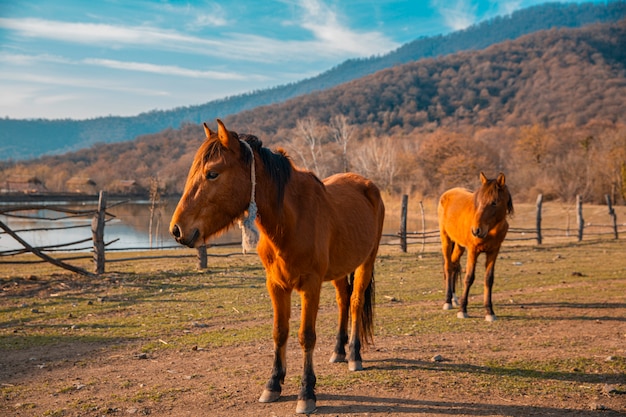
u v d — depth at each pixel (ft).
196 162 11.94
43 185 281.33
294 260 13.01
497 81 579.48
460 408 13.03
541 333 21.59
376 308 26.99
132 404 13.42
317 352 18.53
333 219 14.47
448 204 27.68
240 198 12.11
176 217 11.53
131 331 21.61
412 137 317.01
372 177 163.22
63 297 28.78
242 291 30.91
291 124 486.79
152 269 38.70
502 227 24.35
